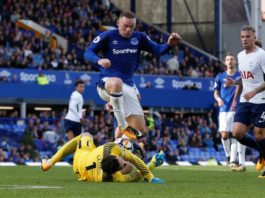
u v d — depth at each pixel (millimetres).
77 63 62625
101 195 15672
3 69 58500
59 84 60281
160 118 59438
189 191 16875
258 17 61562
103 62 21703
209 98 65812
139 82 63344
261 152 24109
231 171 30312
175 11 77375
